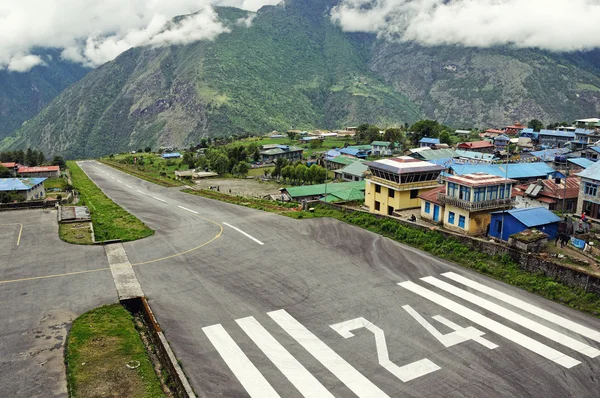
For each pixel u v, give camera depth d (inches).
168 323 1066.1
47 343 976.9
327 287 1264.8
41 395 813.2
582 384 847.1
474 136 6879.9
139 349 970.1
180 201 2714.1
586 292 1157.1
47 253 1544.0
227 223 1974.7
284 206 2438.5
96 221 2078.0
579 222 1653.5
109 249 1601.9
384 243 1630.2
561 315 1092.5
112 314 1109.1
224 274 1365.7
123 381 856.3
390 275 1343.5
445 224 1825.8
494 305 1147.3
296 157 6176.2
